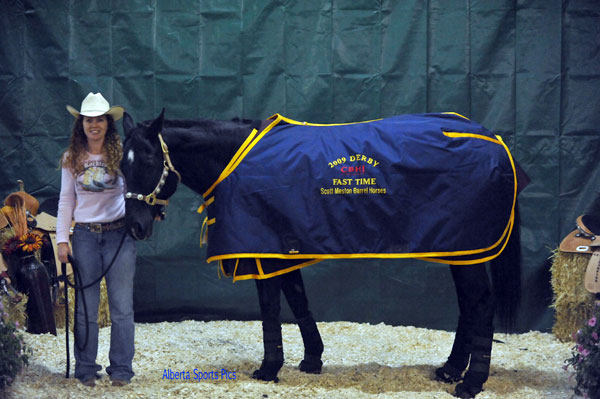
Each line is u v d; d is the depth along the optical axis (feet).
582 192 23.52
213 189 16.17
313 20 23.99
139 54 24.13
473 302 15.88
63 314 22.40
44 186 24.16
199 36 24.13
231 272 16.22
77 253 16.35
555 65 23.50
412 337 22.31
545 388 16.67
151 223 15.75
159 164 15.75
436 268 23.81
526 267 23.56
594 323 15.46
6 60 24.03
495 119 23.72
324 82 24.03
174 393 15.65
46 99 24.13
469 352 16.97
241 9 24.07
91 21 24.12
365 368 18.48
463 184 15.53
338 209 15.55
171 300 24.30
